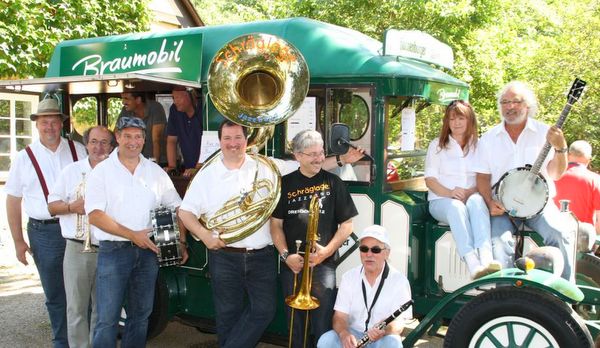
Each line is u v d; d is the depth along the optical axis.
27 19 8.93
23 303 5.79
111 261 3.62
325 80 3.84
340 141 3.50
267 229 3.72
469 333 3.25
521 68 10.69
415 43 4.16
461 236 3.58
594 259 4.21
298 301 3.41
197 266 4.27
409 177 4.21
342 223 3.64
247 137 3.80
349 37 4.11
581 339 3.01
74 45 4.83
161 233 3.64
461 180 3.84
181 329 5.09
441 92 4.27
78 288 3.87
